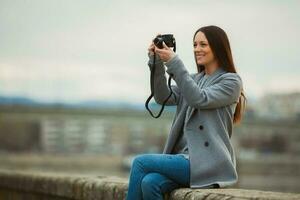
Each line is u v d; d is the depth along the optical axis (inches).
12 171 535.8
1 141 6107.3
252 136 6186.0
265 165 5797.2
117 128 6338.6
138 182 300.4
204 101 303.7
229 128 313.4
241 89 312.7
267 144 6195.9
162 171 301.3
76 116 6274.6
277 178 5826.8
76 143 6318.9
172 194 300.2
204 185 303.3
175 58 304.5
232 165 305.9
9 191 519.2
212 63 315.6
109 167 5925.2
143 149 6309.1
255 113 6215.6
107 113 6259.8
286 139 6215.6
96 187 372.2
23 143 6235.2
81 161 5871.1
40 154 6048.2
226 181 303.7
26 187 481.4
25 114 6205.7
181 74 303.3
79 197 394.6
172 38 311.0
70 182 406.9
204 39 313.9
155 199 299.6
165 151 318.3
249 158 5836.6
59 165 5871.1
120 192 348.5
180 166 302.7
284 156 6082.7
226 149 307.9
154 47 314.8
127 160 5910.4
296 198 266.1
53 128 6259.8
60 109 6215.6
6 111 6166.3
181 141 316.5
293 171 5954.7
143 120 6274.6
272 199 264.2
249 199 266.5
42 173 490.3
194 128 309.4
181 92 306.2
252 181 5693.9
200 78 319.9
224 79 308.8
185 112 317.1
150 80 321.7
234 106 314.2
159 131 6269.7
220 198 276.7
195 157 304.2
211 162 303.9
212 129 307.7
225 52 314.0
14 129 6240.2
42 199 455.8
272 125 6240.2
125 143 6333.7
